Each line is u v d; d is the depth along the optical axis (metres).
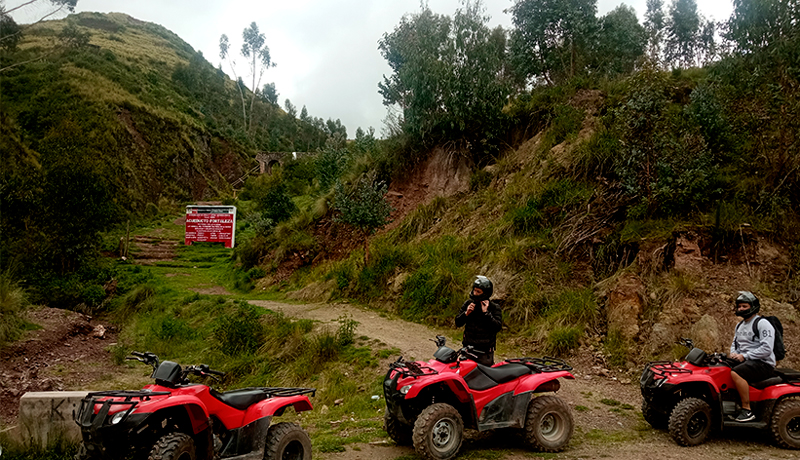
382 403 8.46
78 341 15.32
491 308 6.43
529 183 15.16
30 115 45.94
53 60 57.59
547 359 6.40
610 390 8.62
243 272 22.89
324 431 7.17
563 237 12.77
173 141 58.34
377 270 15.46
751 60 13.91
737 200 11.33
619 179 13.23
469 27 19.05
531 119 18.58
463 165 19.23
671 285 10.12
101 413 4.24
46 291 18.94
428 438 5.21
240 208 42.91
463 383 5.54
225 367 12.02
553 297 11.46
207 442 4.66
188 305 17.64
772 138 12.03
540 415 5.79
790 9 13.36
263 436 5.00
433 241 16.05
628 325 9.88
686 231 10.78
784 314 9.31
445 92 18.66
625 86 16.28
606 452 5.78
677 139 11.99
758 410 6.20
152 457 4.15
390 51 24.98
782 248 10.64
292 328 12.53
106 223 22.92
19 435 6.20
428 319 12.77
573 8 20.41
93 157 24.80
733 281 10.09
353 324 11.94
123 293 20.97
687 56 21.70
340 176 24.30
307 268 20.53
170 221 40.03
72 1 26.08
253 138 88.81
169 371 4.80
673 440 6.22
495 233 14.05
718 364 6.32
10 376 11.62
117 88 58.16
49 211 21.38
